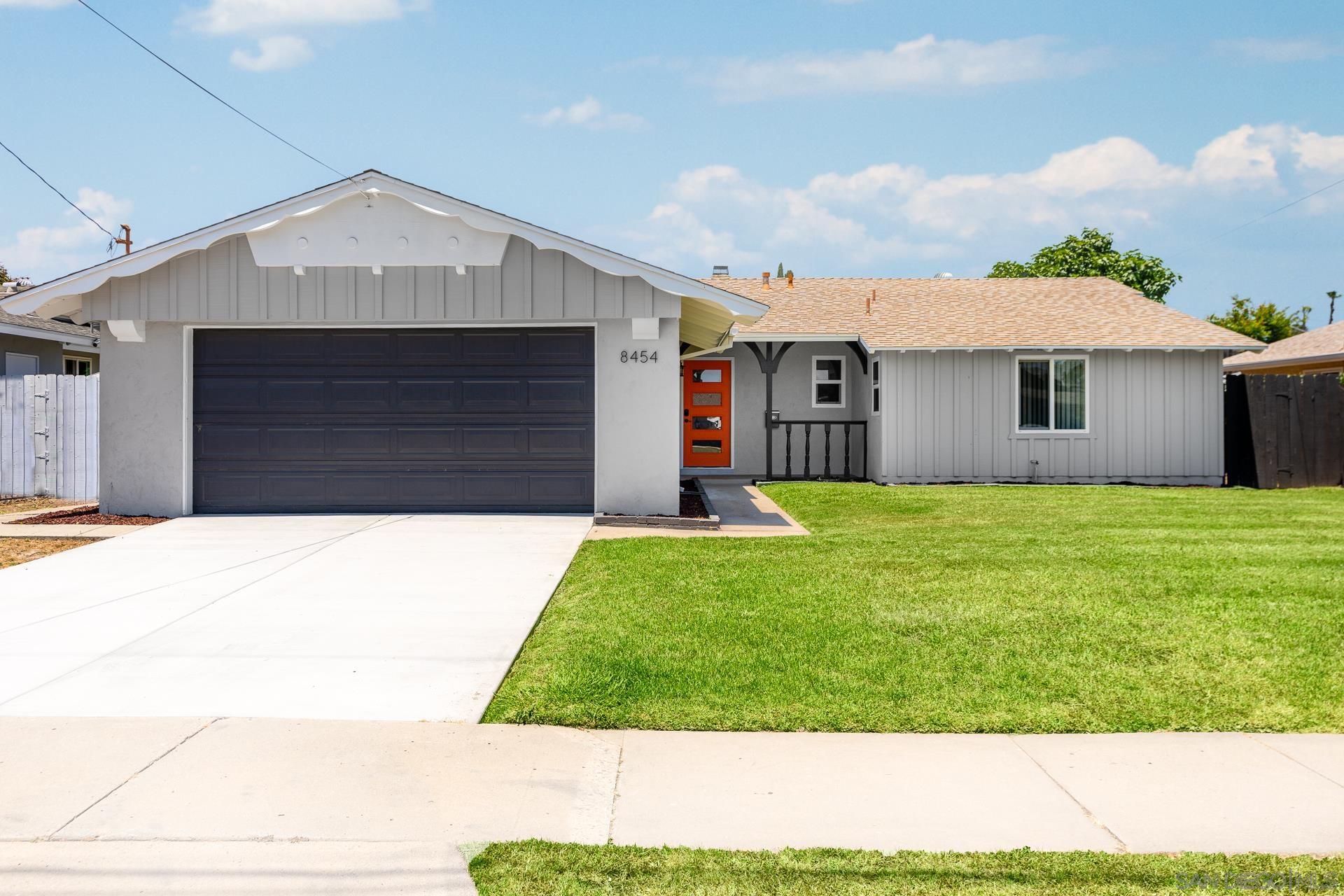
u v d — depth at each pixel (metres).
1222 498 15.45
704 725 5.29
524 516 12.55
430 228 12.19
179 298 12.41
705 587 8.28
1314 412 17.94
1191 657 6.31
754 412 19.91
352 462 12.81
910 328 18.56
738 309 11.98
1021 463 18.03
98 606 7.89
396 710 5.51
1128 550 10.12
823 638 6.70
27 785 4.48
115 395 12.64
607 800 4.37
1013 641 6.64
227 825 4.09
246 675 6.14
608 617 7.29
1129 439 18.12
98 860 3.81
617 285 12.37
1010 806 4.32
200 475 12.83
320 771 4.65
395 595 8.24
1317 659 6.26
